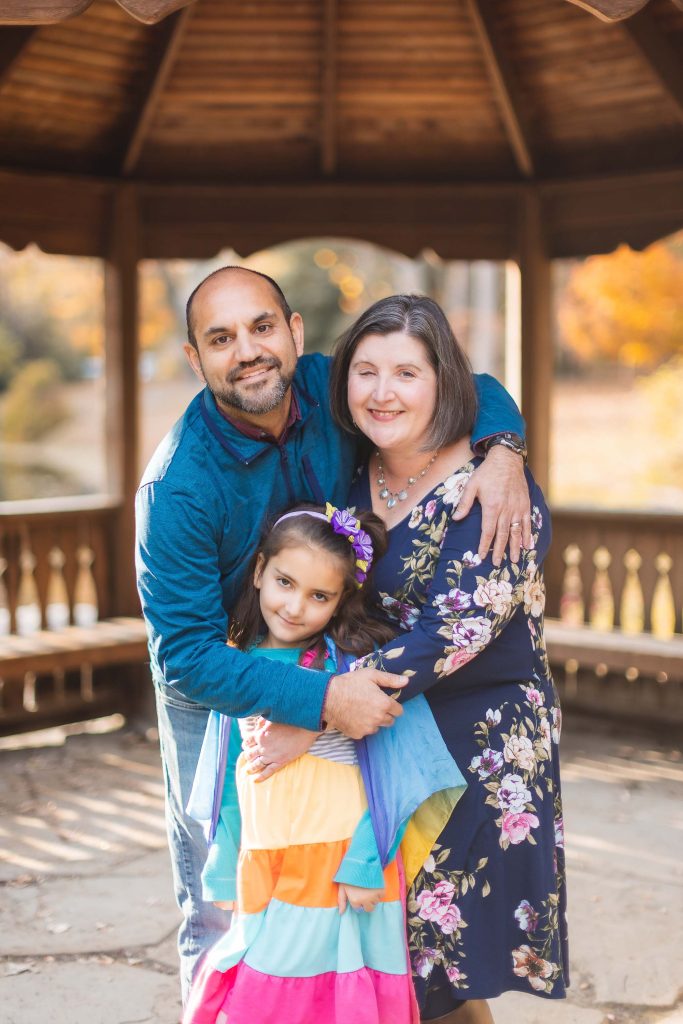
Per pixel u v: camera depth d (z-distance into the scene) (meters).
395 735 2.06
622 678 5.02
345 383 2.24
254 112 4.90
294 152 5.13
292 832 2.00
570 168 5.07
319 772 2.03
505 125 4.97
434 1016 2.17
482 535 2.04
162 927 3.16
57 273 20.95
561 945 2.28
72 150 4.98
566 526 5.18
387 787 2.02
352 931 1.97
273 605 2.08
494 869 2.12
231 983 2.02
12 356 22.14
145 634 5.00
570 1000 2.77
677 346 10.92
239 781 2.09
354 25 4.46
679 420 10.84
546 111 4.89
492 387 2.34
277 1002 1.95
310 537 2.04
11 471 16.97
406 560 2.14
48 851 3.73
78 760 4.73
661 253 10.64
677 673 4.55
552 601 5.25
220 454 2.15
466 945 2.10
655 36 4.24
